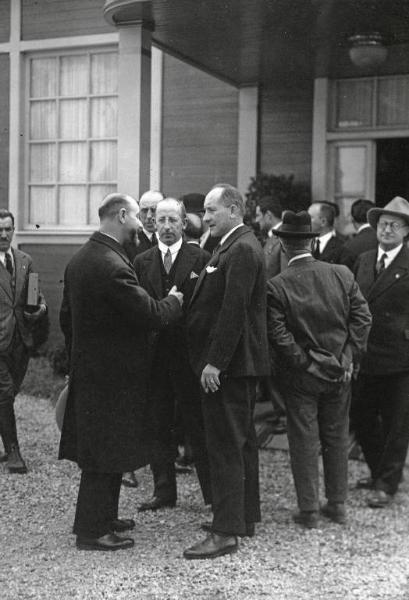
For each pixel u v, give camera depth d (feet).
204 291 14.23
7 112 34.22
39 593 11.97
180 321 15.74
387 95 31.01
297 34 25.62
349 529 15.29
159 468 16.22
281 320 15.39
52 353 29.58
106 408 13.51
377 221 17.78
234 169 33.12
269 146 32.65
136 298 13.29
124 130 24.17
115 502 14.43
